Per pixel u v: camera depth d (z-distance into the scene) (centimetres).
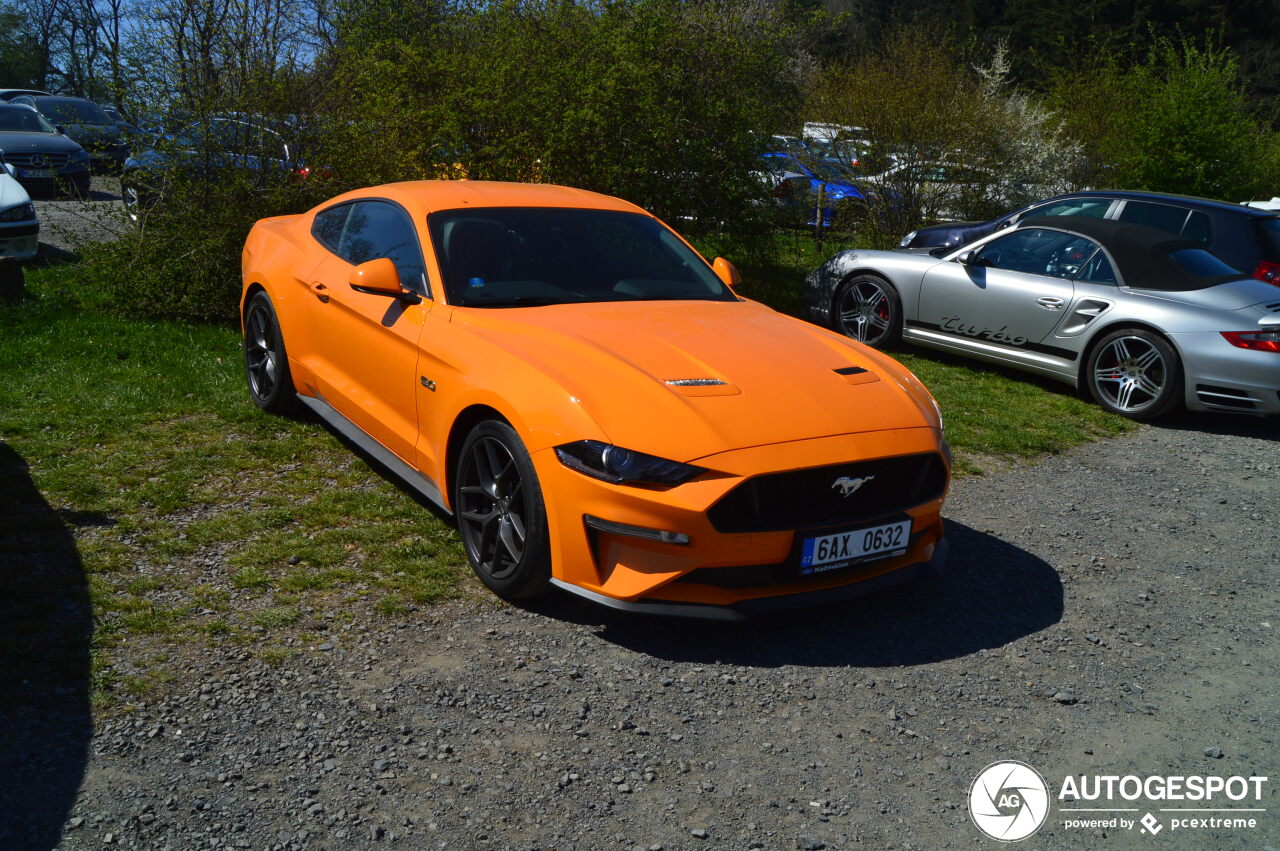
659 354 376
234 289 770
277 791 260
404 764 275
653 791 271
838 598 352
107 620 339
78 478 459
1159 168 1470
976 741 306
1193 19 3812
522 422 350
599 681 325
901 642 367
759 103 984
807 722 310
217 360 668
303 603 363
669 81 923
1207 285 710
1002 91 1402
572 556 343
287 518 435
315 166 778
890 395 383
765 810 266
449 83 888
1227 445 673
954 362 863
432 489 419
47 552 385
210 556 396
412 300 427
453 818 254
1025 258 791
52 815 243
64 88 4656
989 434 647
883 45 1346
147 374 623
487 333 390
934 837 260
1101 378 738
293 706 299
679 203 965
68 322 720
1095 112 1606
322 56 812
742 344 398
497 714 303
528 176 895
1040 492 555
